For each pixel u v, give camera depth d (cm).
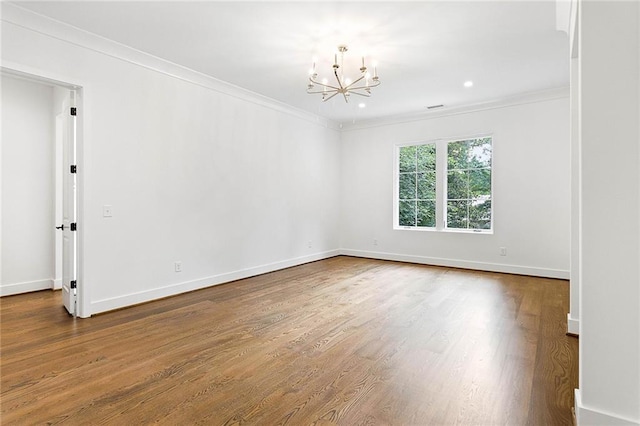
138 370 238
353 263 644
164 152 413
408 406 196
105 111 358
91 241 348
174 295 425
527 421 182
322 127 682
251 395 207
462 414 189
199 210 455
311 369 240
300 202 630
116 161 368
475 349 271
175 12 299
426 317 346
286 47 365
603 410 161
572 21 257
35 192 460
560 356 258
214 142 473
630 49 155
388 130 673
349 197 726
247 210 524
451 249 606
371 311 366
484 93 521
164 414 189
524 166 539
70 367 241
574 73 293
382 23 314
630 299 156
